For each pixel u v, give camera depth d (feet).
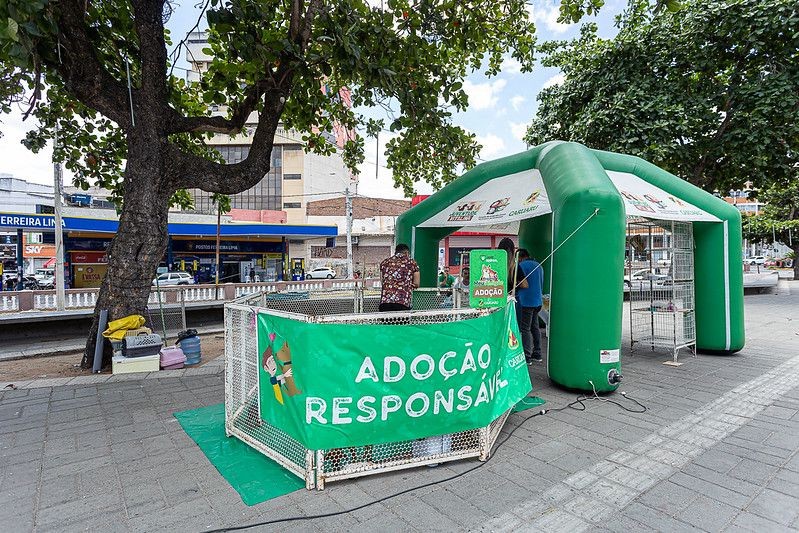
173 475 10.59
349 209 86.12
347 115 31.37
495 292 12.07
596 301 15.87
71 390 17.67
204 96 25.63
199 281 83.20
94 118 27.94
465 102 25.73
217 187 22.98
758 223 75.56
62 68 19.53
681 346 21.56
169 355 21.49
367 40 21.57
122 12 23.24
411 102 22.25
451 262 79.46
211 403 16.02
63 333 35.04
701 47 36.09
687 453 11.50
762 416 14.08
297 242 119.34
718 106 36.70
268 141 24.08
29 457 11.62
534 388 17.33
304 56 20.58
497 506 9.12
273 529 8.39
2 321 32.01
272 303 22.24
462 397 10.84
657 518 8.66
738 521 8.53
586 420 13.88
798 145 34.63
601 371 15.90
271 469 10.82
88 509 9.14
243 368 12.38
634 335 27.86
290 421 10.22
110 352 21.50
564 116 43.16
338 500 9.37
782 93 32.48
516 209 20.89
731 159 37.09
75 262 70.85
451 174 29.30
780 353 23.11
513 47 28.37
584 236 15.94
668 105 35.68
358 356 9.87
